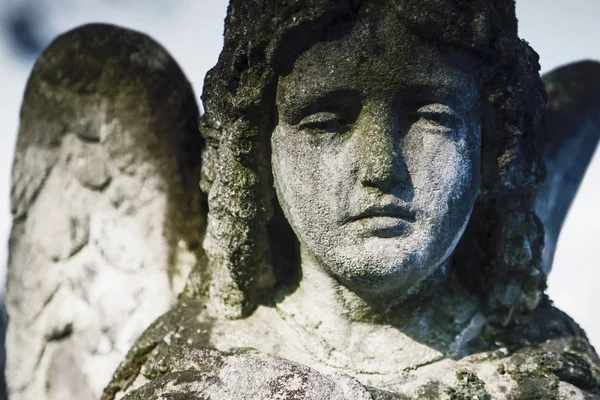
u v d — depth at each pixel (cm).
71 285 621
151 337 539
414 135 502
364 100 497
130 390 523
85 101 626
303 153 504
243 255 532
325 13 491
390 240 501
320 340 527
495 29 504
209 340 532
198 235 605
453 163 504
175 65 630
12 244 634
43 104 633
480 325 537
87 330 613
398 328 529
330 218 503
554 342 534
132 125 620
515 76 509
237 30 515
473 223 537
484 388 513
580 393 515
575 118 639
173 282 602
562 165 630
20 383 622
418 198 500
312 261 529
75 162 627
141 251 610
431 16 489
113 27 636
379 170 494
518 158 520
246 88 509
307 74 497
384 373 520
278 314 538
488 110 512
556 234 626
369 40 492
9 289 632
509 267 534
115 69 625
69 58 632
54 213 629
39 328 623
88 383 608
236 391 489
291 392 486
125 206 616
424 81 495
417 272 506
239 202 523
